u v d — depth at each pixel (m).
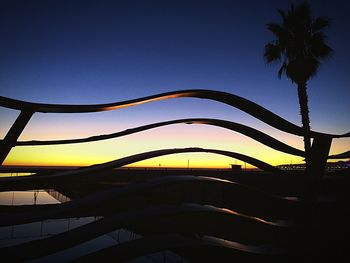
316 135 2.58
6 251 1.30
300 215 2.67
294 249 2.43
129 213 1.91
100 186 16.31
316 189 2.70
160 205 2.15
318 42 14.91
